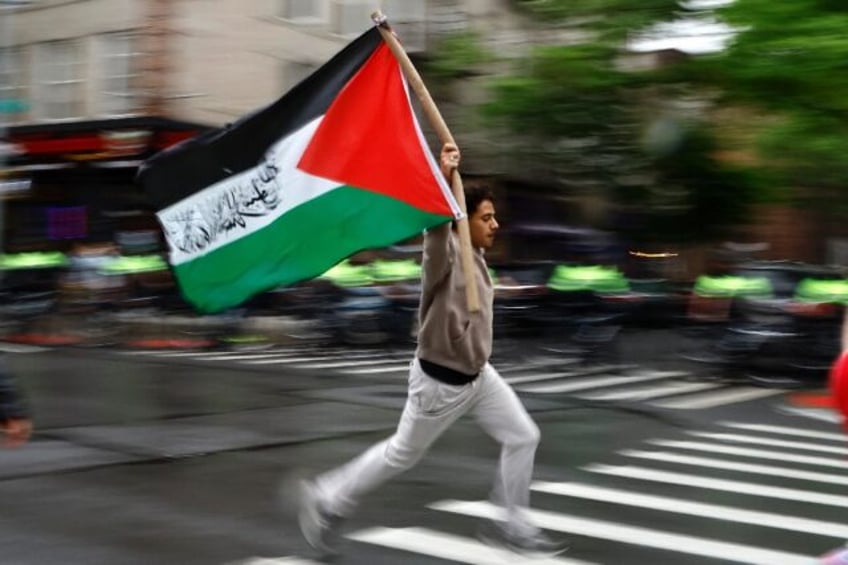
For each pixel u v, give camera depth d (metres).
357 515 6.03
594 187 27.08
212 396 11.56
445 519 5.96
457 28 25.70
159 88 24.73
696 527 5.93
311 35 27.83
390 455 4.86
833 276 14.71
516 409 4.97
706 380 14.66
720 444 9.21
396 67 4.96
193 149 5.12
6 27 26.08
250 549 5.27
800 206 18.52
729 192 24.70
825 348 14.24
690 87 19.77
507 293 16.89
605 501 6.58
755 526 5.99
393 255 21.20
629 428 10.09
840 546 5.55
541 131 24.25
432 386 4.70
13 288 19.22
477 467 7.64
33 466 7.20
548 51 21.22
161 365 15.10
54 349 17.75
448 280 4.67
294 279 4.94
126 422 9.41
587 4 19.91
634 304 18.80
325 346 18.14
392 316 17.95
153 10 24.84
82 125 25.39
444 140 4.73
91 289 18.81
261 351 17.80
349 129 4.94
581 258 26.69
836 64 15.27
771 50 16.11
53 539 5.38
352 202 4.86
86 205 27.05
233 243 5.07
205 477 7.09
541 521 5.98
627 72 20.72
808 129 16.33
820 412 11.69
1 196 21.00
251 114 5.06
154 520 5.84
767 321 14.31
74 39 26.19
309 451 8.24
